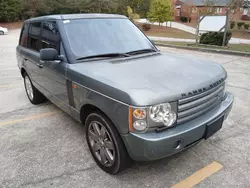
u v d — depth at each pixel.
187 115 2.32
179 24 42.06
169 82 2.34
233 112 4.21
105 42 3.26
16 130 3.71
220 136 3.40
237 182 2.51
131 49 3.36
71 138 3.45
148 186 2.48
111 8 38.59
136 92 2.10
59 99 3.37
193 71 2.69
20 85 6.20
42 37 3.73
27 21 4.57
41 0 37.94
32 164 2.86
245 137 3.37
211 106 2.63
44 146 3.25
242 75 6.68
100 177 2.62
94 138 2.77
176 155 2.97
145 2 43.28
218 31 13.27
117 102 2.19
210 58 9.37
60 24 3.21
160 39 20.86
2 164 2.87
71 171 2.73
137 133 2.11
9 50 12.62
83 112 2.88
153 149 2.08
